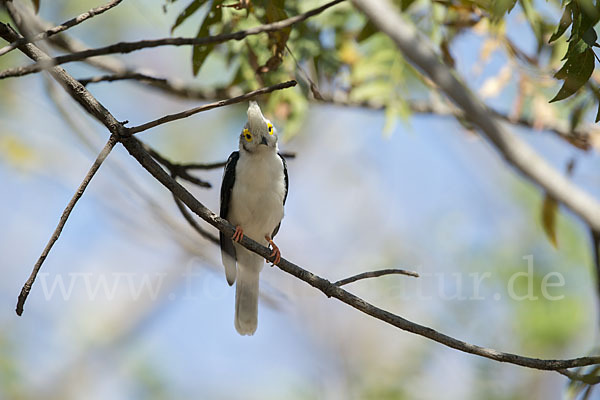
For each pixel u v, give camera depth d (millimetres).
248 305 10141
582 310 14172
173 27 8758
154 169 6777
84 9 14930
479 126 9359
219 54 12609
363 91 12203
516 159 9547
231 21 9219
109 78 7777
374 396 14664
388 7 9031
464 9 10000
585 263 14664
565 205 9703
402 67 12273
